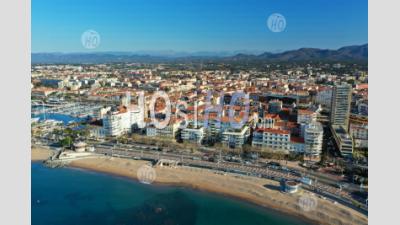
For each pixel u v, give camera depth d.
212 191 182.50
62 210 164.88
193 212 161.62
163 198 176.25
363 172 192.12
